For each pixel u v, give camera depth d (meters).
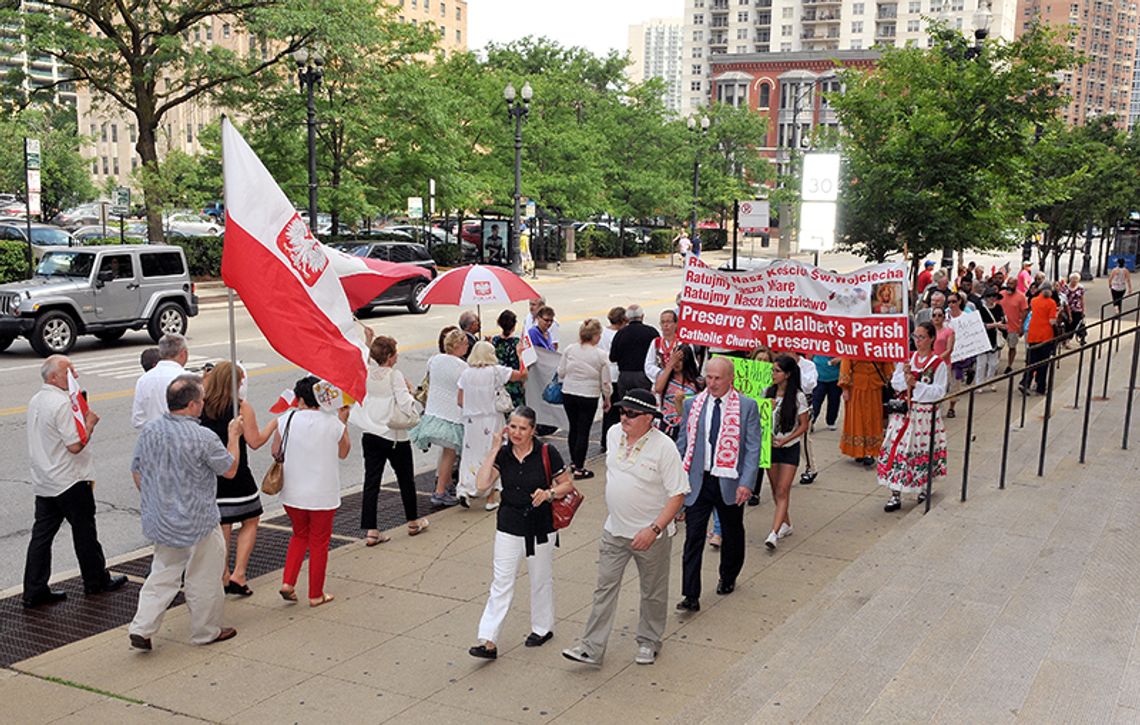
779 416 9.00
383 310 29.84
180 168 37.66
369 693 6.38
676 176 59.50
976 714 5.33
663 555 6.72
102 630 7.48
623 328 11.67
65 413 7.77
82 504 8.02
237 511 7.98
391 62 40.12
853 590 7.50
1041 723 5.21
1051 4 192.62
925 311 15.41
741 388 9.05
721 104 68.69
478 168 46.56
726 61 111.88
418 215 37.88
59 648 7.10
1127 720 5.23
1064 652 6.13
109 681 6.54
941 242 17.03
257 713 6.09
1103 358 20.42
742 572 8.68
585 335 11.70
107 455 12.64
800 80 107.94
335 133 38.16
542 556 7.00
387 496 11.40
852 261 61.94
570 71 56.00
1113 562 7.81
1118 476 10.48
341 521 10.42
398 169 39.81
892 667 5.98
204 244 35.91
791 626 6.85
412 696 6.33
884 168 16.56
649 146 57.69
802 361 11.36
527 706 6.20
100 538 9.79
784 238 47.22
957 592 7.23
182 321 22.44
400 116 39.22
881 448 11.29
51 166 62.94
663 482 6.52
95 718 6.00
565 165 47.84
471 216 52.41
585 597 8.12
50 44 31.23
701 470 7.71
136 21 33.75
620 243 57.06
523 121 46.25
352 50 34.94
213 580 7.11
